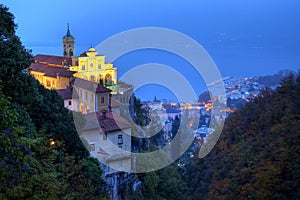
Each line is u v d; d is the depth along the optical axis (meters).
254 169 39.72
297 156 36.25
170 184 44.59
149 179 40.44
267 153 40.56
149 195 40.12
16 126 13.81
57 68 76.69
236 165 44.50
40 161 20.80
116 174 36.09
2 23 24.45
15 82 23.38
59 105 34.41
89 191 27.50
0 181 12.26
